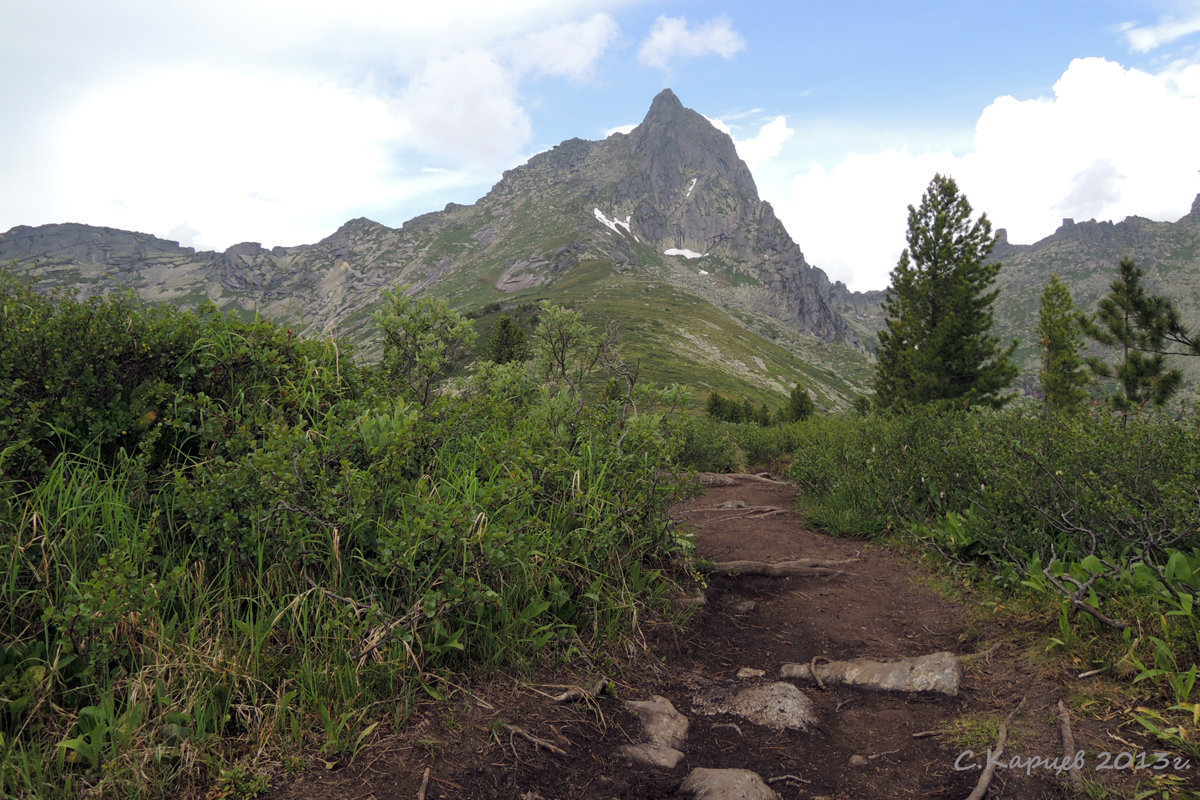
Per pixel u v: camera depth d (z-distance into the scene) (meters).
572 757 2.60
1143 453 4.52
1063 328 24.98
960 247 25.52
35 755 1.93
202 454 3.10
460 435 4.19
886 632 4.27
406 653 2.71
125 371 3.21
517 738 2.60
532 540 3.35
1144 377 16.84
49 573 2.45
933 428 7.67
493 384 5.36
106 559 2.20
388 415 3.64
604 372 5.82
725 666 3.85
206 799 2.01
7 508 2.46
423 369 4.70
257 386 3.45
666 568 4.87
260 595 2.73
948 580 4.97
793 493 10.34
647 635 3.87
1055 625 3.68
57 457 2.80
